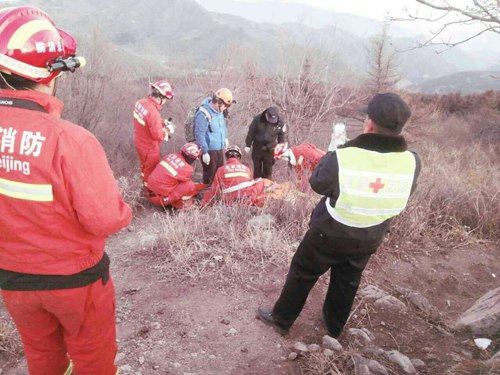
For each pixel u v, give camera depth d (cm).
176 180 544
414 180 235
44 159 154
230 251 400
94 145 163
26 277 167
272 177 724
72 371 223
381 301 346
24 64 154
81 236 169
